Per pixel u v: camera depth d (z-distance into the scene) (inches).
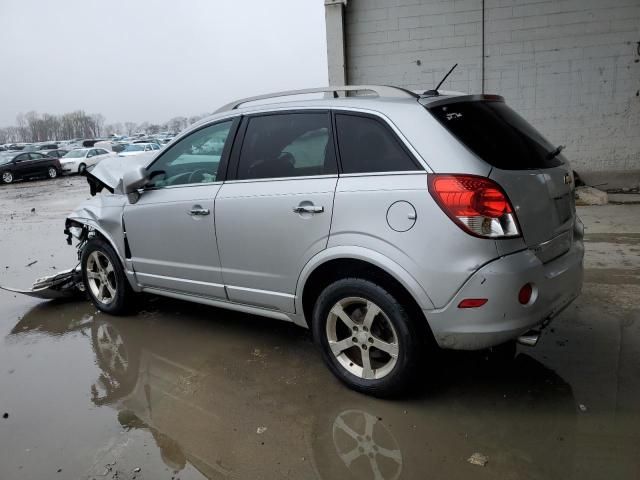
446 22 363.9
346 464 103.8
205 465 106.2
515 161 113.0
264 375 141.3
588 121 358.9
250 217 137.3
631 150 356.5
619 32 341.1
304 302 133.5
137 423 122.2
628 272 198.8
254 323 177.5
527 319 108.0
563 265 118.9
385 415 119.1
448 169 107.7
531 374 132.3
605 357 137.5
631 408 115.1
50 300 218.5
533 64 358.0
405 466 102.0
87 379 145.6
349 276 124.0
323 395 129.3
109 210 179.9
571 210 128.7
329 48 375.6
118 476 104.1
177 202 155.6
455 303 107.2
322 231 123.3
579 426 110.4
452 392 126.6
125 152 1257.4
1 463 110.2
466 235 105.0
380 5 371.2
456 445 107.2
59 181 951.0
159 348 162.6
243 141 143.8
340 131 124.7
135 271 175.2
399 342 116.6
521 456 102.6
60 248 326.6
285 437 113.6
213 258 149.5
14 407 132.6
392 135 116.1
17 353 165.9
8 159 974.4
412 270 110.3
